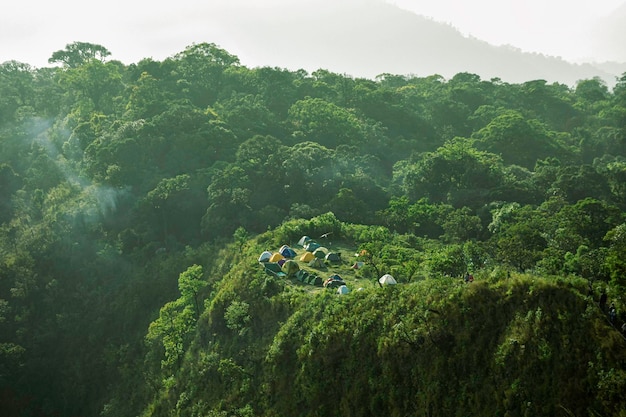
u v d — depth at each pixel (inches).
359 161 3941.9
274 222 3186.5
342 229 2915.8
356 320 1776.6
